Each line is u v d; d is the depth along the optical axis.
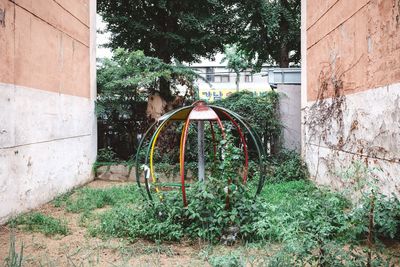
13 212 6.29
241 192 5.25
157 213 5.44
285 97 11.13
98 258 4.52
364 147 6.30
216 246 4.91
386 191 5.54
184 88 13.19
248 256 4.37
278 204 6.70
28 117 6.82
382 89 5.66
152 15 13.61
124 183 9.95
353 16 6.74
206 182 5.26
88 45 10.16
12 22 6.29
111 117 11.70
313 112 9.10
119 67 11.09
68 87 8.73
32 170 6.96
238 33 14.68
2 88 5.98
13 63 6.32
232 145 5.38
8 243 5.18
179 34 13.63
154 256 4.61
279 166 10.08
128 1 13.41
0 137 5.92
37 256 4.67
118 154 11.73
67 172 8.62
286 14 13.88
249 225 4.95
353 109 6.77
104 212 6.74
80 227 5.97
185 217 5.24
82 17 9.67
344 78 7.20
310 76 9.44
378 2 5.77
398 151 5.21
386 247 4.64
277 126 11.01
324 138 8.32
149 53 14.23
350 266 3.43
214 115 5.44
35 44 7.09
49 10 7.69
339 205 6.02
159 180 9.98
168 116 5.85
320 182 8.55
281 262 3.75
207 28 13.94
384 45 5.59
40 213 6.54
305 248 3.70
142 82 10.41
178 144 10.77
